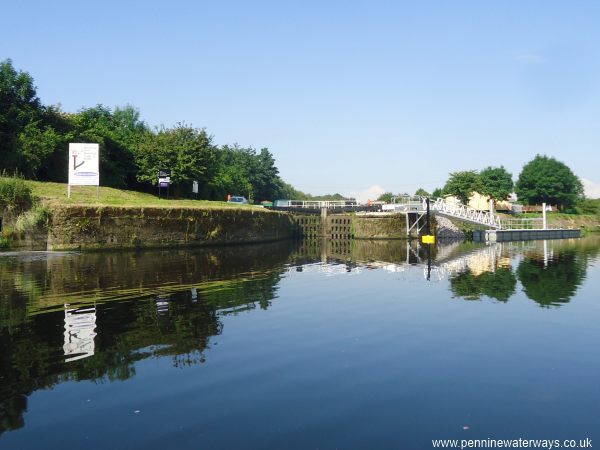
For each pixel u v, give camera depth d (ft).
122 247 127.75
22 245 117.19
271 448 21.08
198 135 201.46
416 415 24.52
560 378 29.89
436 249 151.12
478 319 45.73
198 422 23.59
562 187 372.79
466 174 298.15
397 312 48.80
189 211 143.64
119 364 31.89
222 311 48.47
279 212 209.15
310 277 76.23
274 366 31.73
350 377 29.81
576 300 55.93
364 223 214.07
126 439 21.88
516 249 150.10
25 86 166.50
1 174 138.31
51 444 21.44
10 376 29.66
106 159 180.24
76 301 52.95
